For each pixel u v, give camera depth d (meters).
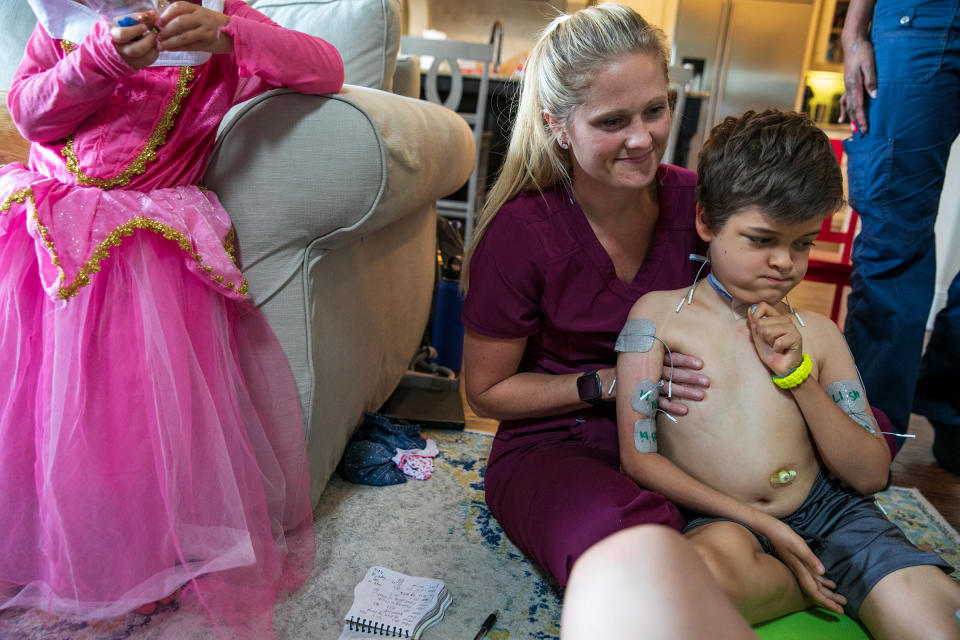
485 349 1.15
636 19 0.97
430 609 0.99
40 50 0.96
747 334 0.97
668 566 0.31
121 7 0.86
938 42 1.42
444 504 1.33
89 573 0.93
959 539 1.33
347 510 1.29
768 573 0.87
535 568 1.15
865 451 0.92
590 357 1.18
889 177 1.53
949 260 3.10
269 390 1.10
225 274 0.99
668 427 1.00
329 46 1.04
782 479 0.94
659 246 1.12
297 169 1.03
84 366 0.90
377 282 1.44
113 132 0.94
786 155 0.85
